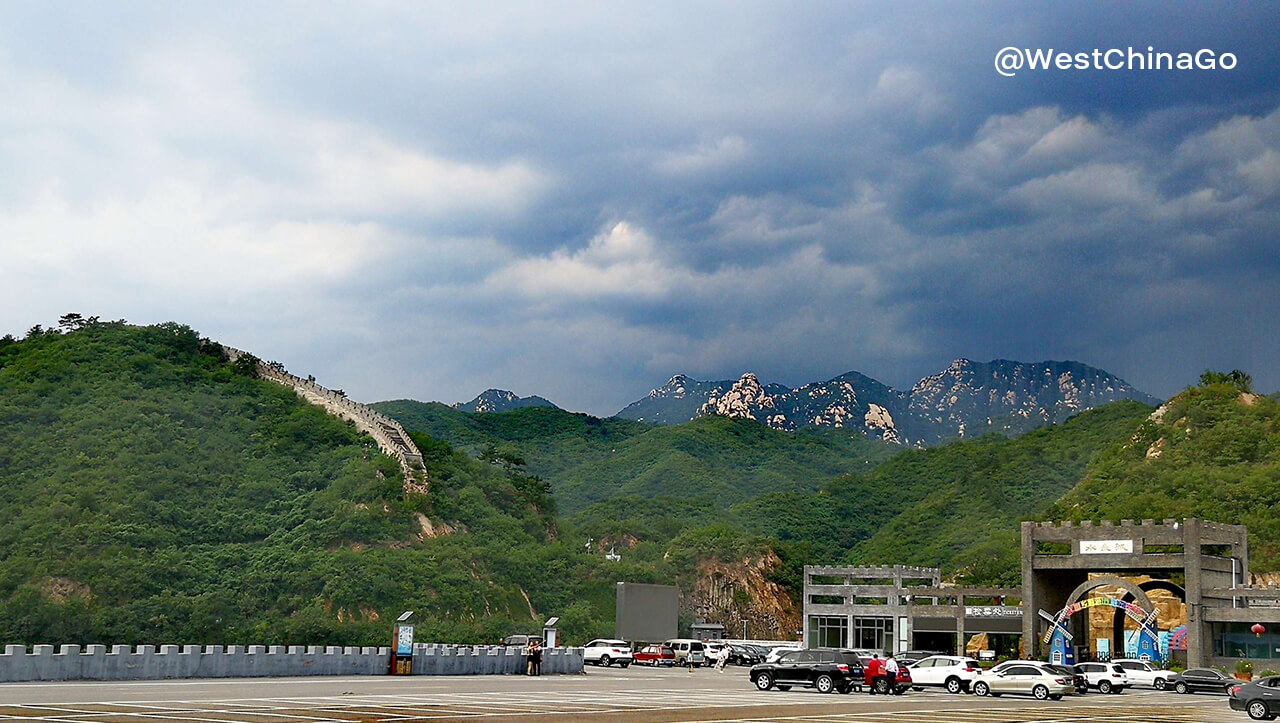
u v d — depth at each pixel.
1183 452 188.25
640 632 126.94
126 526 173.88
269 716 38.12
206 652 61.91
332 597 163.38
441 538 195.38
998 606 123.38
